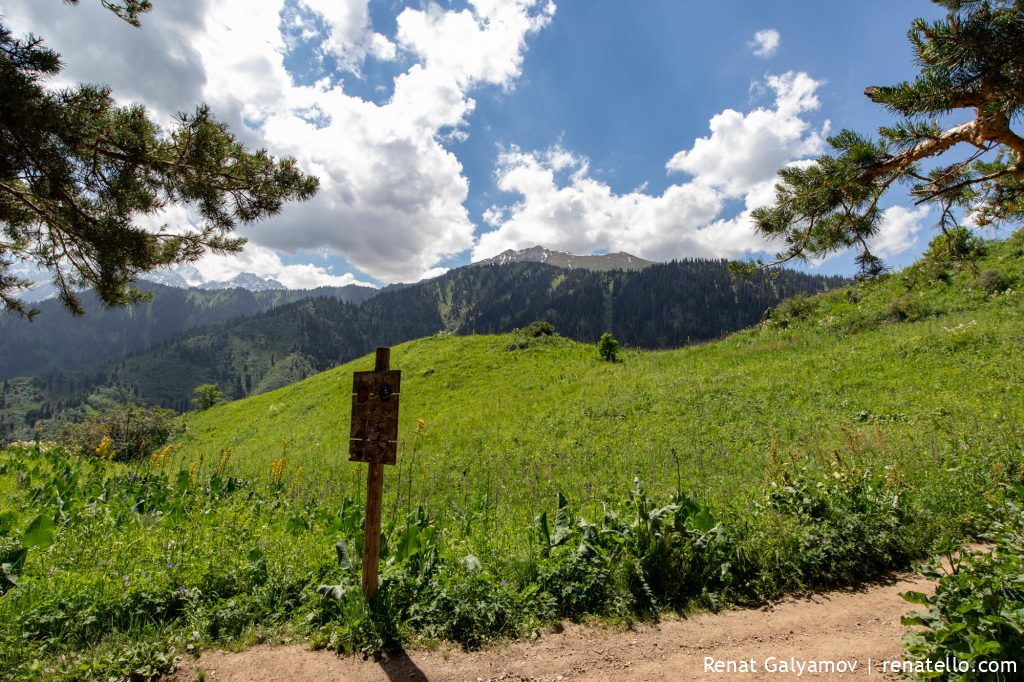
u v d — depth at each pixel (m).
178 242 9.17
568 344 41.72
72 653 4.12
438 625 4.75
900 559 6.21
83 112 6.09
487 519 8.63
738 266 6.26
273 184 8.02
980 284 24.14
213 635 4.64
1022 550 4.27
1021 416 12.05
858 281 6.33
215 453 27.83
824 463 9.01
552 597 5.19
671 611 5.20
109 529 7.12
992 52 3.68
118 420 30.59
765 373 21.59
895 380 17.45
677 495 6.75
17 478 11.12
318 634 4.64
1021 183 5.91
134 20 6.62
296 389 42.72
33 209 7.48
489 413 24.86
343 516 8.10
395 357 44.94
